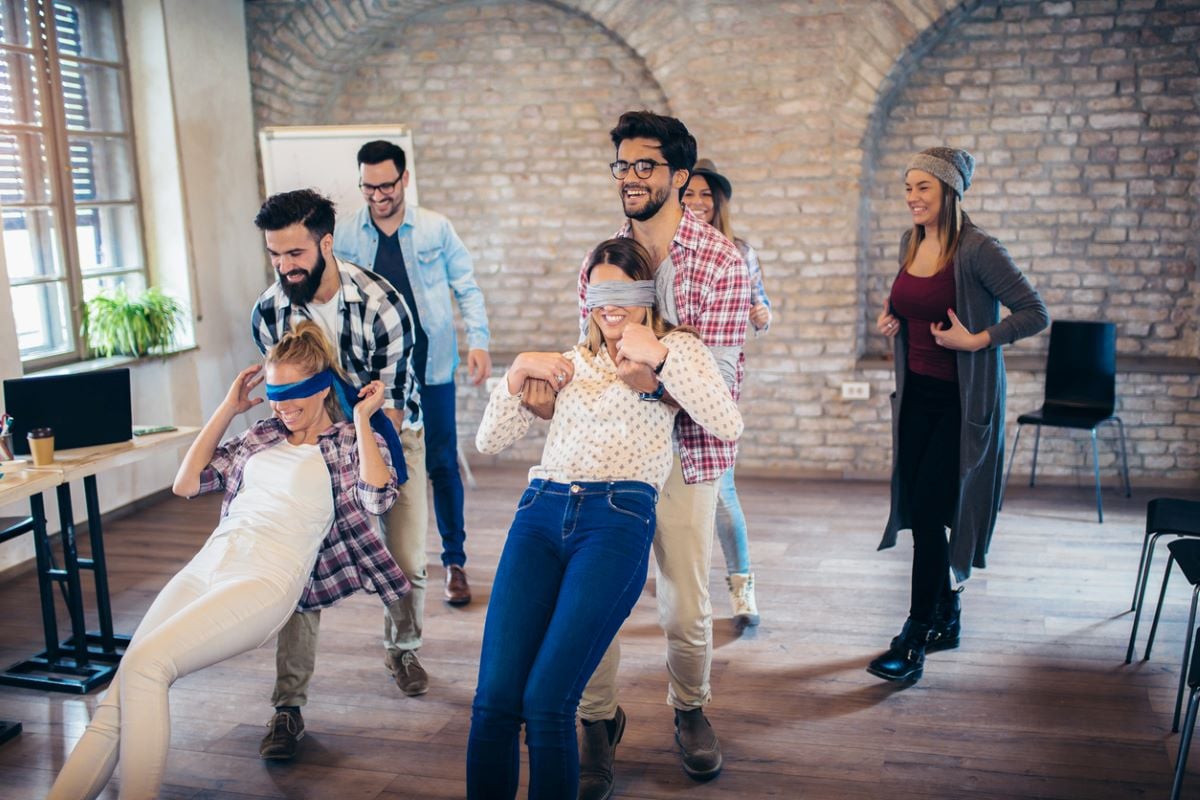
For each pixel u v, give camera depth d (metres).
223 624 2.54
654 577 4.45
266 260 6.46
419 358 4.02
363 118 6.52
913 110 5.88
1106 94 5.65
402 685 3.40
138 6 5.56
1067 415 5.32
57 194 5.21
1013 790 2.79
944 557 3.40
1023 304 3.25
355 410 2.86
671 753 3.02
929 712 3.21
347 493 2.91
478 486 5.88
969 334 3.23
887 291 6.10
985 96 5.79
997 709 3.23
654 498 2.47
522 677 2.21
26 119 5.04
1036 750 2.99
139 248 5.77
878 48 5.44
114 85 5.59
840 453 5.94
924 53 5.71
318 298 3.02
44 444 3.31
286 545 2.75
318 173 5.33
